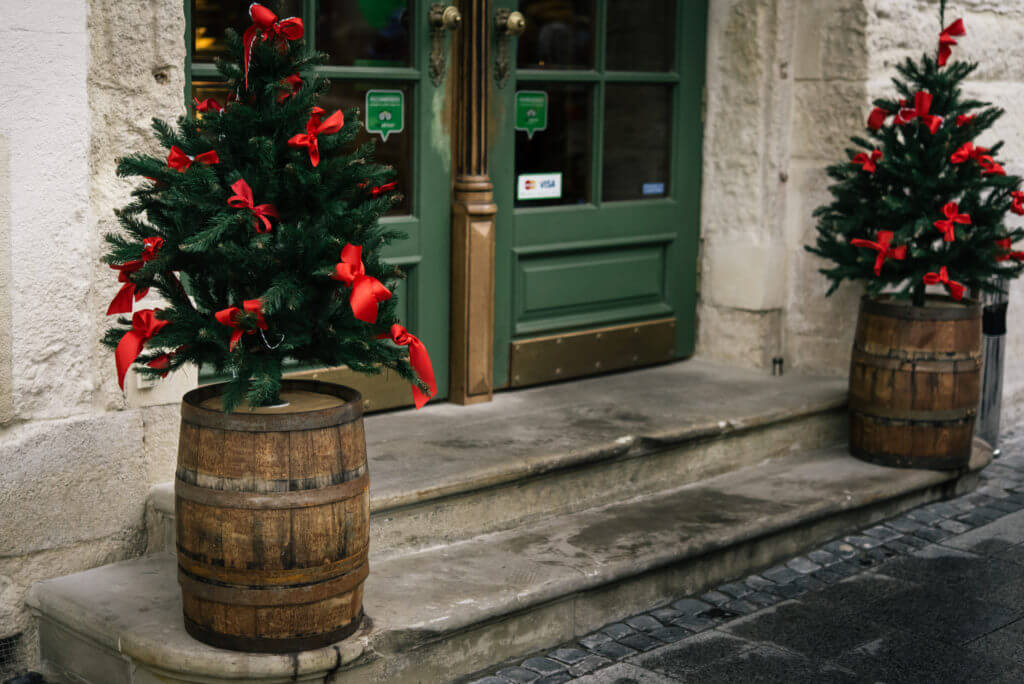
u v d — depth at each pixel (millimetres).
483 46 4992
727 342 6145
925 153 5082
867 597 4320
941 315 5121
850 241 5293
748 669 3752
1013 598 4328
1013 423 6637
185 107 3854
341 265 2904
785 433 5375
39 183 3488
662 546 4195
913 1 5762
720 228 6094
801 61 5809
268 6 4285
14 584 3615
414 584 3777
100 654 3500
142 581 3688
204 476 3133
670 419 5008
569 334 5629
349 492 3205
